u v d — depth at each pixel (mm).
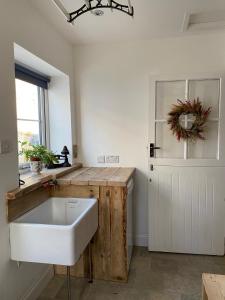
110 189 2305
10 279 1798
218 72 2672
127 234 2395
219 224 2779
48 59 2387
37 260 1739
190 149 2811
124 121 3002
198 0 2014
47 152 2463
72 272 2430
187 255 2824
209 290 1439
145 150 2977
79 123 3105
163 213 2861
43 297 2141
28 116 2688
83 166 3121
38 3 2025
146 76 2912
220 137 2717
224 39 2721
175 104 2799
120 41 2910
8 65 1764
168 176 2828
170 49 2838
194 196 2799
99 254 2371
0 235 1685
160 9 2145
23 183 1984
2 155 1705
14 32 1828
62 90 2957
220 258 2752
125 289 2238
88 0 1509
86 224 1946
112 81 2992
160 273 2467
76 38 2781
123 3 2041
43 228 1702
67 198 2342
